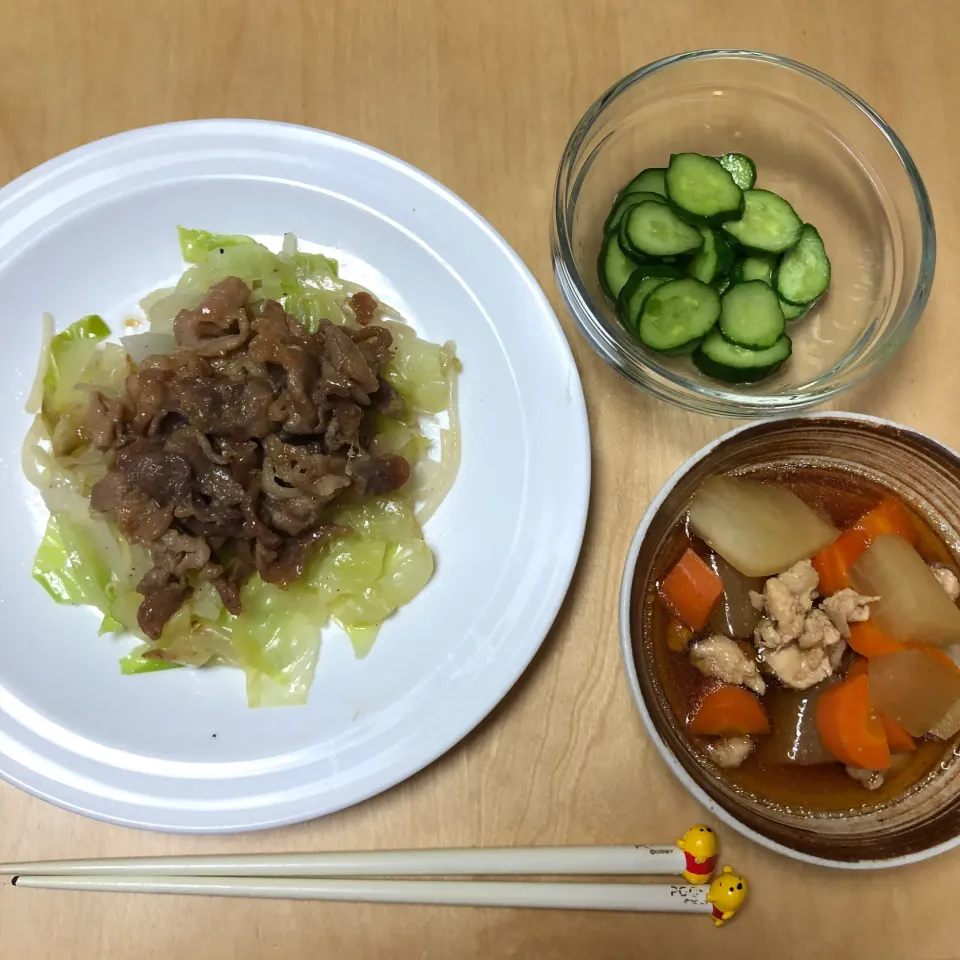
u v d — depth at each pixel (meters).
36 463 0.35
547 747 0.33
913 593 0.32
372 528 0.34
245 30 0.38
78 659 0.34
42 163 0.35
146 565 0.34
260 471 0.33
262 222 0.36
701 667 0.32
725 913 0.32
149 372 0.33
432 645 0.33
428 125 0.37
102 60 0.37
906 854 0.29
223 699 0.33
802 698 0.32
